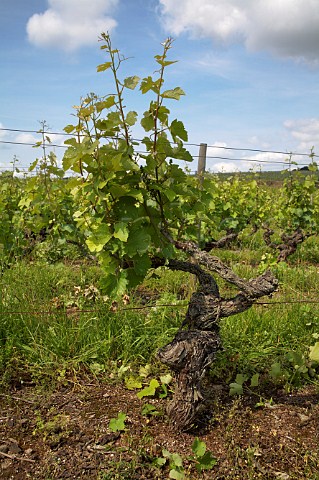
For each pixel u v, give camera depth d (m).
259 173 11.24
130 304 4.80
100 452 2.93
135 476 2.74
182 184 3.22
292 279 6.89
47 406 3.41
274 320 4.74
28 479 2.70
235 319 4.64
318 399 3.69
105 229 2.82
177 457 2.81
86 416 3.31
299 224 9.11
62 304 4.89
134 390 3.69
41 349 4.00
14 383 3.69
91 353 4.04
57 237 5.86
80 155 2.78
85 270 6.36
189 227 3.42
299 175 9.00
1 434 3.10
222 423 3.25
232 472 2.80
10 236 6.97
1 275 5.59
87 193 2.98
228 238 6.54
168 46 2.70
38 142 5.21
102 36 2.71
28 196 5.62
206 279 3.23
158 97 2.84
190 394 3.11
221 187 11.06
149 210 3.06
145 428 3.18
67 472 2.76
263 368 4.08
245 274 7.02
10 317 4.24
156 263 3.29
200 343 3.10
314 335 4.49
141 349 4.15
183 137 2.95
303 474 2.81
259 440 3.11
